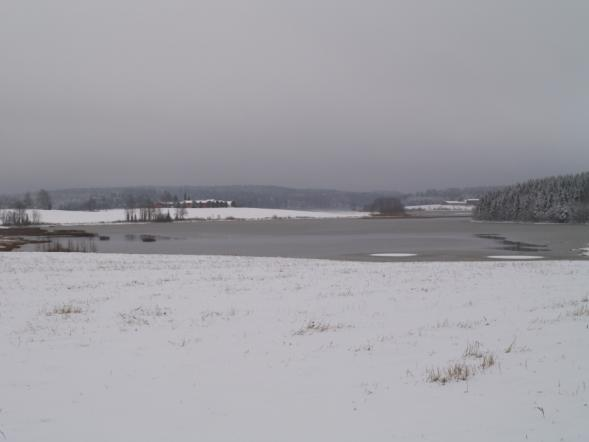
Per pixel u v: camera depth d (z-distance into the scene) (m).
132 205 170.25
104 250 49.81
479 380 5.84
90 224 125.31
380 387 5.77
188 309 11.75
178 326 9.77
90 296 14.17
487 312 10.61
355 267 24.28
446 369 6.35
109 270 22.41
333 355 7.33
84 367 6.99
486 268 22.41
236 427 4.74
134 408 5.34
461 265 24.95
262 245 55.84
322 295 13.66
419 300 12.55
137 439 4.54
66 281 17.89
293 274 20.11
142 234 83.56
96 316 11.05
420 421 4.69
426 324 9.50
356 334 8.74
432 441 4.22
